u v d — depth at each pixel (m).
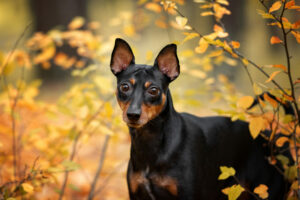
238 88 9.81
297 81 3.04
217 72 7.18
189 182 3.09
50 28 13.27
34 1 13.26
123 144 6.17
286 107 3.69
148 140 3.09
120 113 4.70
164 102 3.05
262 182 3.62
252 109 3.64
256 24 19.36
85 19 13.45
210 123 3.52
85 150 6.00
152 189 3.16
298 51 16.83
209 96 8.70
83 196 4.96
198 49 3.13
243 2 12.95
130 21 5.05
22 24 24.72
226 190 2.98
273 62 15.07
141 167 3.17
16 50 4.28
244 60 3.32
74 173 5.31
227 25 12.61
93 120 4.00
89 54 4.92
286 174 3.44
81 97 4.01
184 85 6.34
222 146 3.46
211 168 3.33
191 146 3.18
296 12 16.05
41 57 4.48
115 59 3.27
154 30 20.45
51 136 3.92
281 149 3.66
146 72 3.05
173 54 3.13
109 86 4.14
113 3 26.47
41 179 3.54
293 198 3.37
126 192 5.21
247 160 3.65
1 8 26.52
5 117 4.55
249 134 3.71
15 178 3.73
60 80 13.08
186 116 3.43
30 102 4.08
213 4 3.41
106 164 5.24
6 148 4.70
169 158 3.09
